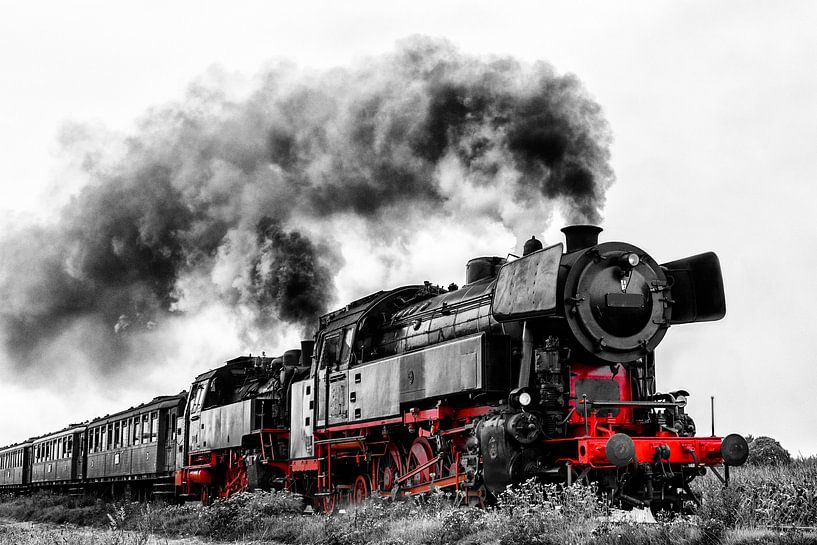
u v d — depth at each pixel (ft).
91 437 114.73
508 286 42.09
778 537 26.27
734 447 36.60
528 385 39.93
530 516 32.35
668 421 40.73
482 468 40.29
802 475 42.70
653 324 41.32
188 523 56.18
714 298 41.88
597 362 41.06
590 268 40.37
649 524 30.25
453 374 43.93
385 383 51.42
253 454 69.67
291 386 67.10
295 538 44.88
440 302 51.31
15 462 149.69
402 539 36.47
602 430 38.47
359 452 56.24
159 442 90.74
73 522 80.02
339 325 59.98
